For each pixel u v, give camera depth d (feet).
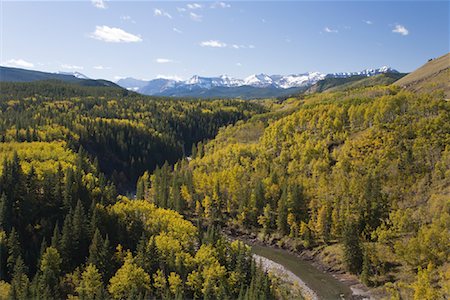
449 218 370.32
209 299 328.90
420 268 349.00
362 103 612.29
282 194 516.32
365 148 517.55
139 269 326.24
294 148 603.67
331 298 360.28
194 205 586.86
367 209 445.78
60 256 344.49
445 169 437.58
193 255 382.01
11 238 336.08
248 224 538.47
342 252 427.33
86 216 383.04
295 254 465.47
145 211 443.73
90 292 311.47
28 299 290.76
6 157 487.20
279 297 346.74
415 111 536.83
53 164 498.28
